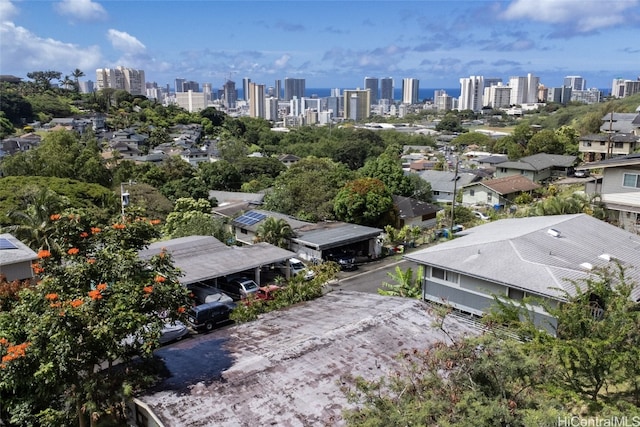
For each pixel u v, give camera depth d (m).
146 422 9.46
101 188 40.56
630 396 9.35
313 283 16.05
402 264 27.81
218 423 8.23
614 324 9.34
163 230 34.00
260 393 9.05
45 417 9.99
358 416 7.08
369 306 13.45
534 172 49.56
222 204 44.69
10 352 8.32
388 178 42.00
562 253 17.03
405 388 7.59
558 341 9.46
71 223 9.72
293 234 28.36
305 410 8.62
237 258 23.27
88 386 9.08
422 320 12.20
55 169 45.81
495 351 7.75
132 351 9.55
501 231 20.27
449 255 17.80
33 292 9.27
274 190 40.19
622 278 11.63
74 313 8.20
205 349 10.99
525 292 15.09
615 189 26.16
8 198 34.81
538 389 8.13
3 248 19.64
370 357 10.34
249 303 15.43
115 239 9.92
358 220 33.81
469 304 16.94
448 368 7.66
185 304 9.90
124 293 8.88
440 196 49.09
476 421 6.25
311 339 11.01
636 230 24.11
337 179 40.25
